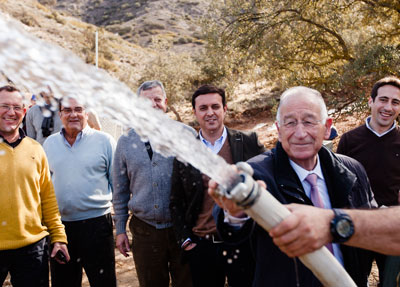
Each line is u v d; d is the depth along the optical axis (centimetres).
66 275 347
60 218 324
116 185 339
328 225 118
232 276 290
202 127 318
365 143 339
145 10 8381
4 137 291
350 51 1048
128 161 321
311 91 194
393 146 330
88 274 349
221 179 103
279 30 1129
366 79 984
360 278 190
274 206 106
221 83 1773
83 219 340
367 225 122
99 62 3209
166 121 99
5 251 284
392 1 991
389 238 124
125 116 94
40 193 313
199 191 291
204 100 310
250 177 104
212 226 292
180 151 100
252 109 1842
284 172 190
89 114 480
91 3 9619
